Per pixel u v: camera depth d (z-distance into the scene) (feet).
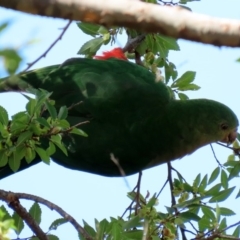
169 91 39.17
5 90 35.63
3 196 30.17
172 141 38.37
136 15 16.24
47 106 30.58
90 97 37.50
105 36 37.60
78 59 39.22
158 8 16.25
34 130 29.91
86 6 16.15
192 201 31.01
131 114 37.93
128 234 30.83
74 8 16.15
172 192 34.60
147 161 38.88
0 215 24.99
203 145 39.06
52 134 30.37
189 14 16.29
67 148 37.37
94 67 38.73
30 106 29.86
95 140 37.55
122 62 39.58
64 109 30.63
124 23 16.35
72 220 29.89
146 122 37.91
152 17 16.24
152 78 39.24
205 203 32.55
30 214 31.24
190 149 38.93
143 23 16.31
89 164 38.93
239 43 16.22
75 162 38.75
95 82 37.93
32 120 29.78
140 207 33.09
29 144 30.63
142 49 39.24
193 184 34.12
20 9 15.97
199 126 38.29
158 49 38.70
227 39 16.20
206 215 32.48
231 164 34.78
